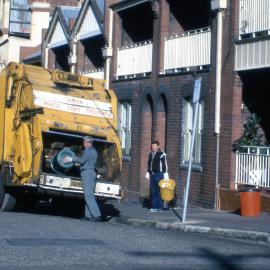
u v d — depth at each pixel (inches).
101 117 999.0
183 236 765.9
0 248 604.7
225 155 1044.5
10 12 2297.0
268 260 597.9
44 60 1892.2
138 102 1338.6
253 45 992.9
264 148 975.6
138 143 1332.4
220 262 575.2
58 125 944.9
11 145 970.1
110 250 616.1
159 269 535.2
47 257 569.9
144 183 1317.7
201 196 1100.5
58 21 1822.1
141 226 920.9
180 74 1181.7
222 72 1058.7
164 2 1261.1
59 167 933.2
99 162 995.3
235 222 879.7
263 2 977.5
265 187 968.9
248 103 1045.8
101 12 1555.1
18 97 970.7
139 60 1349.7
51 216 981.2
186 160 1170.0
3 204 1002.1
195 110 874.8
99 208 996.6
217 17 1069.8
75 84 999.6
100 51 1670.8
